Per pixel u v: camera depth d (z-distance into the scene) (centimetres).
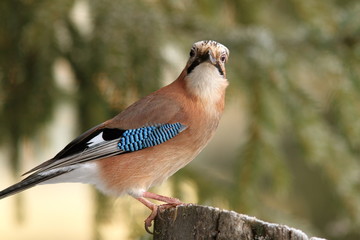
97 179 767
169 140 771
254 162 940
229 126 1588
